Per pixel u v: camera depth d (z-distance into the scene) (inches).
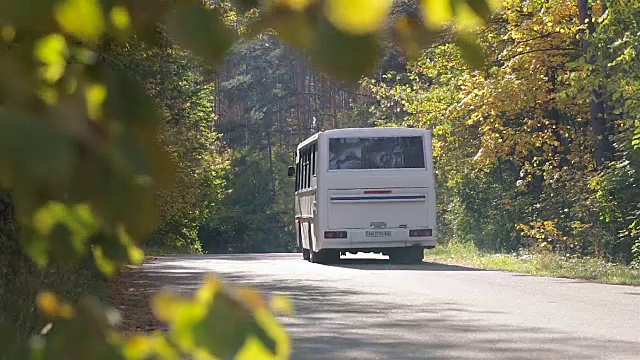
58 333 64.0
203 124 1259.8
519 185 1690.5
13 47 62.6
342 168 1425.9
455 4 61.8
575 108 1643.7
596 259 1332.4
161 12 62.8
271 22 61.4
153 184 64.2
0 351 66.1
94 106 64.6
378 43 60.6
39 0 59.4
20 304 136.9
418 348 523.2
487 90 1535.4
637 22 1119.0
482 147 1678.2
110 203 62.6
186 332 57.0
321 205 1423.5
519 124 1765.5
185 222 1298.0
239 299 57.8
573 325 626.8
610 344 538.6
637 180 1285.7
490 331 595.8
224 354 56.7
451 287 950.4
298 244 1768.0
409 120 1830.7
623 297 831.1
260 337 57.1
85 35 62.6
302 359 483.2
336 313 699.4
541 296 843.4
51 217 66.7
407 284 995.3
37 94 61.2
